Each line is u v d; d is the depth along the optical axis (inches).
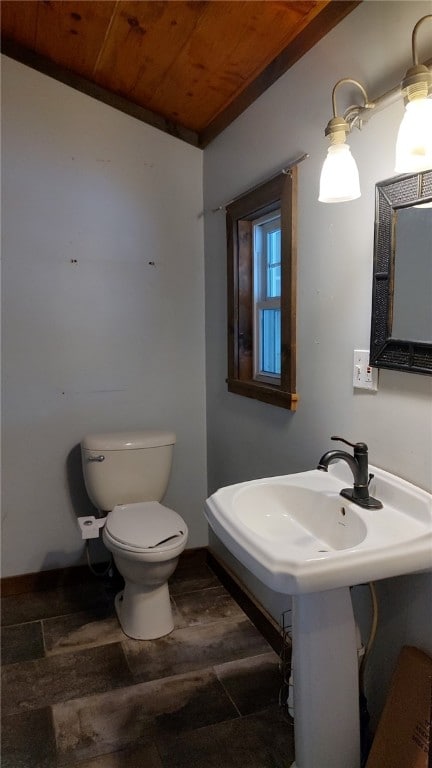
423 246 47.5
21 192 90.7
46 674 73.9
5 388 93.0
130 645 80.8
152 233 100.7
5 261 90.7
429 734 40.9
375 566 41.8
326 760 50.8
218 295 99.2
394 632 53.7
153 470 93.7
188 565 109.3
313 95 64.4
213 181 98.1
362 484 52.6
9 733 63.2
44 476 97.2
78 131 93.4
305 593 39.9
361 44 55.1
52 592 97.7
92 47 82.4
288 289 71.1
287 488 59.7
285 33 67.5
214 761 59.3
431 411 48.3
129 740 62.2
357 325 58.2
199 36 71.9
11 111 89.1
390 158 51.6
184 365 106.2
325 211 63.0
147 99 93.8
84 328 97.3
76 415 98.5
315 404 67.5
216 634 83.8
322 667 49.2
